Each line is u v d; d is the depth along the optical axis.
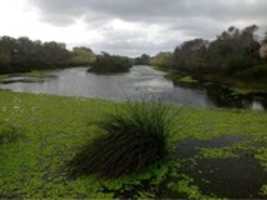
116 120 4.25
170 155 4.52
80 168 3.81
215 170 4.04
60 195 3.28
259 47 29.77
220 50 34.34
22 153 4.62
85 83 25.91
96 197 3.23
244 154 4.70
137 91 19.44
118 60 60.59
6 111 8.14
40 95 12.03
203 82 27.50
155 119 4.43
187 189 3.41
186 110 8.38
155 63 96.75
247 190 3.42
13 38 55.72
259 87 19.75
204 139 5.55
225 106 12.78
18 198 3.21
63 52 71.62
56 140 5.32
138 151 3.83
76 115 7.60
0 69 39.12
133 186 3.51
